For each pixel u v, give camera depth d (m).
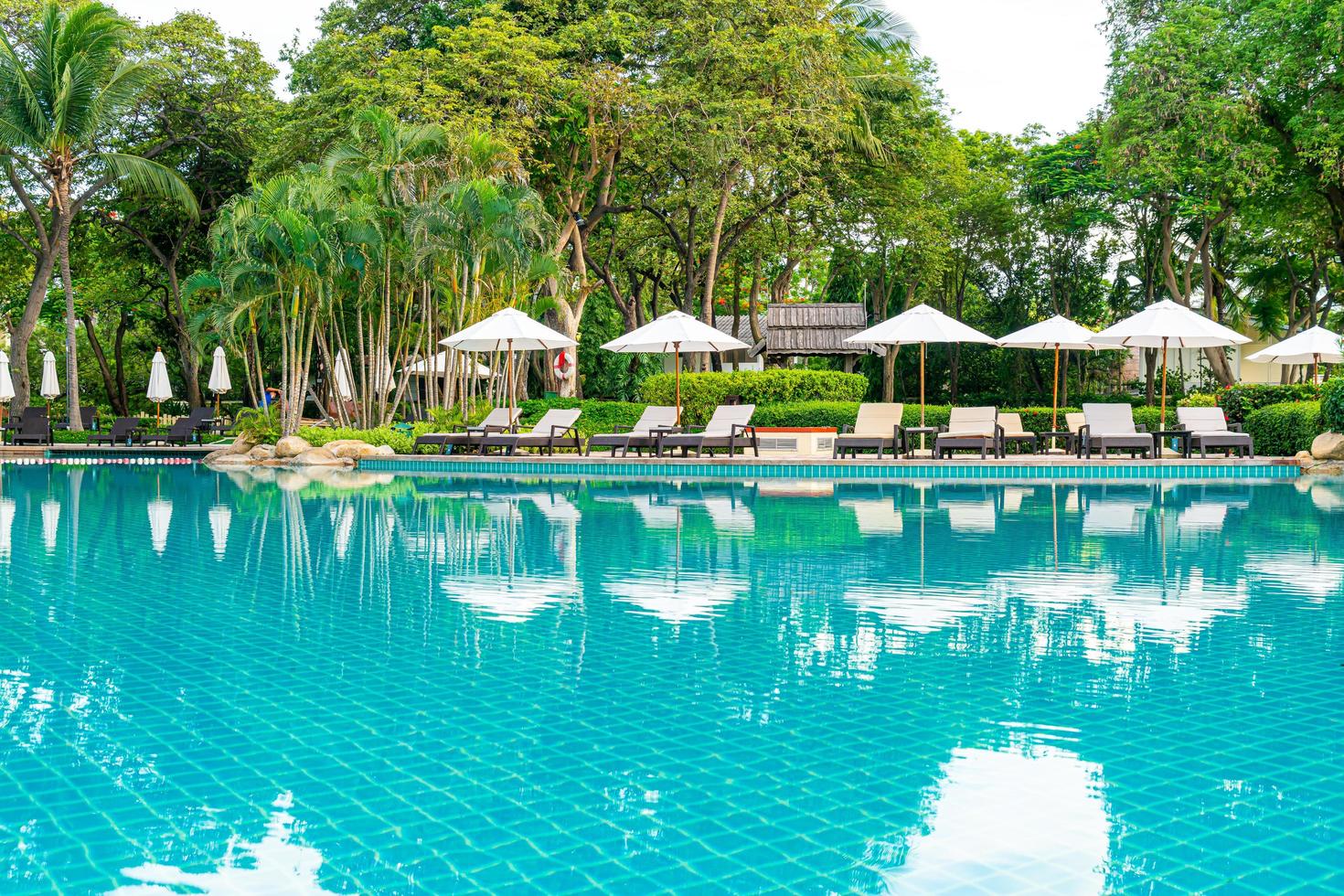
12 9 28.47
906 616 5.93
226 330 21.75
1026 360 37.59
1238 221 31.80
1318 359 23.17
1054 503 12.61
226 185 34.34
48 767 3.49
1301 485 15.13
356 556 8.34
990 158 36.84
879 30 31.61
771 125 25.92
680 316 20.17
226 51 33.06
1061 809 3.11
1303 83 22.77
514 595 6.64
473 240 21.09
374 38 26.80
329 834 2.95
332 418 24.97
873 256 33.62
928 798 3.19
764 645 5.27
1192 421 19.36
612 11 25.52
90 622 5.87
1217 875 2.67
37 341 46.50
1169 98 23.89
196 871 2.70
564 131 26.23
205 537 9.59
